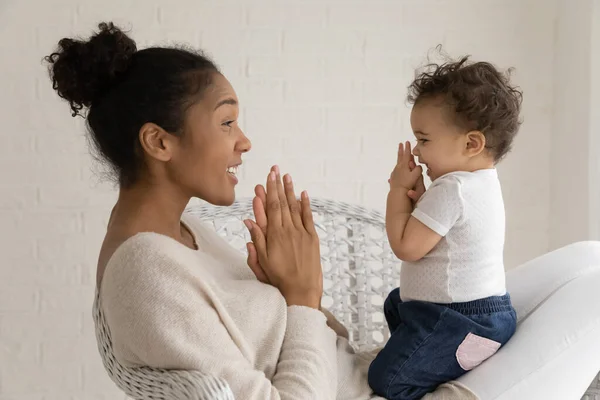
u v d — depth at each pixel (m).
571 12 2.53
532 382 1.48
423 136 1.56
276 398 1.28
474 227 1.51
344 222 2.03
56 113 2.41
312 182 2.55
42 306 2.46
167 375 1.26
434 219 1.50
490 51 2.61
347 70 2.54
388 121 2.57
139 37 2.44
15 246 2.43
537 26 2.62
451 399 1.47
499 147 1.56
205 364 1.26
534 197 2.68
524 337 1.52
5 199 2.41
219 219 1.91
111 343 1.37
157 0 2.44
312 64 2.53
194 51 1.56
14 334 2.46
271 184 1.54
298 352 1.39
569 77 2.54
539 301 1.63
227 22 2.48
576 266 1.67
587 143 2.45
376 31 2.55
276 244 1.49
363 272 2.00
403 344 1.52
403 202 1.58
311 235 1.52
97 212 2.46
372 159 2.57
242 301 1.40
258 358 1.38
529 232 2.69
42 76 2.40
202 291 1.31
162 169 1.42
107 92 1.39
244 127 2.52
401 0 2.55
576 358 1.51
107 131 1.40
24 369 2.47
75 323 2.48
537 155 2.67
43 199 2.43
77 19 2.41
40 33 2.39
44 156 2.42
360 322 1.98
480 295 1.52
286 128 2.53
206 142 1.39
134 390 1.36
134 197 1.42
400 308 1.57
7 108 2.39
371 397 1.53
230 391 1.20
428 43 2.57
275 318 1.42
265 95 2.52
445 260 1.52
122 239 1.37
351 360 1.60
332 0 2.52
